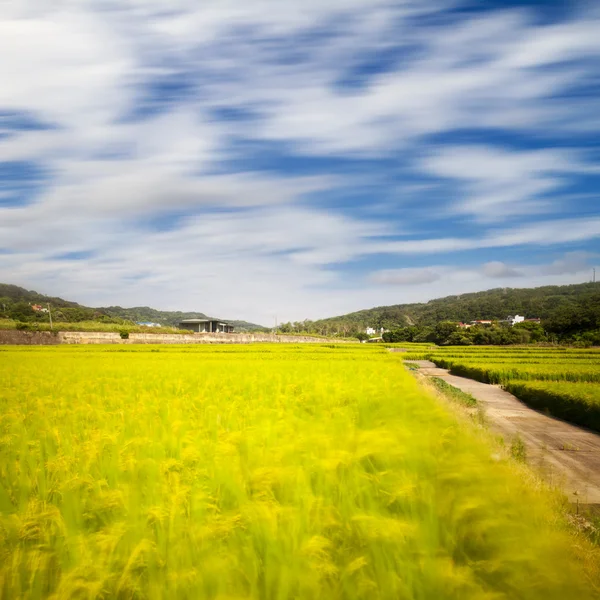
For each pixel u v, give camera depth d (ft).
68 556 10.80
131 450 17.72
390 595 9.89
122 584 9.89
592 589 12.76
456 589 9.90
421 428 22.26
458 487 13.76
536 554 10.82
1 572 10.05
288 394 37.60
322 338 487.61
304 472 14.49
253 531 11.27
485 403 72.74
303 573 9.93
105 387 41.39
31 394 36.91
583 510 24.85
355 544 11.47
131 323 416.26
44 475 15.70
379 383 47.44
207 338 334.44
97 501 13.10
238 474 14.05
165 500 12.87
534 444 44.78
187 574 9.77
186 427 21.42
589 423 53.57
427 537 11.57
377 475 14.26
